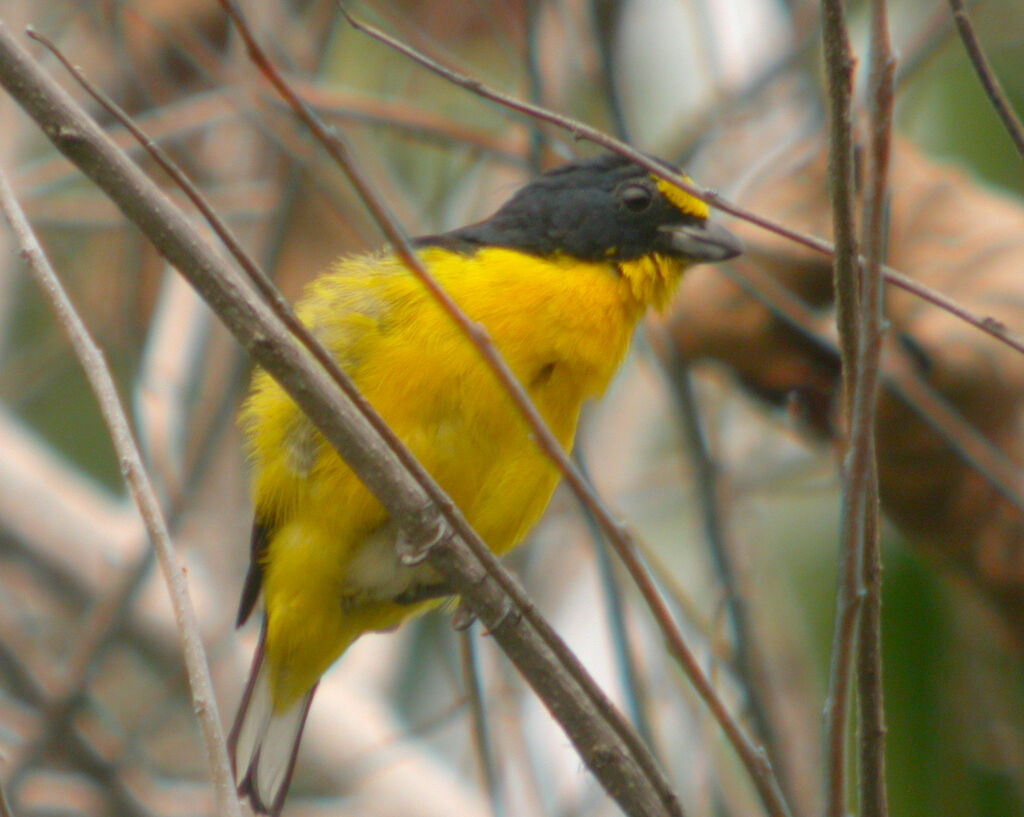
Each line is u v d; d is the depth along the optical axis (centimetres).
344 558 860
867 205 558
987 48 1297
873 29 551
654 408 1359
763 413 1170
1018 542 984
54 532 1493
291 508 864
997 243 1020
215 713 566
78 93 1347
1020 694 1131
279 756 895
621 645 941
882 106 552
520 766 991
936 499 1005
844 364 597
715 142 1197
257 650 900
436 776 1335
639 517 1383
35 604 1479
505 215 946
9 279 1447
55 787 1177
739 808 988
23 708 1310
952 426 948
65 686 1120
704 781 995
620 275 926
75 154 612
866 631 600
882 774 604
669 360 1062
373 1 1137
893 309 1012
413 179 1400
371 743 1327
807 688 1116
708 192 638
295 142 1110
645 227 934
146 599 1388
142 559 1135
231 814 552
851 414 596
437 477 842
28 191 1273
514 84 1473
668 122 1467
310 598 873
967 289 1005
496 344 854
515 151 1097
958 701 1139
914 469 1004
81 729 1245
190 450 1135
